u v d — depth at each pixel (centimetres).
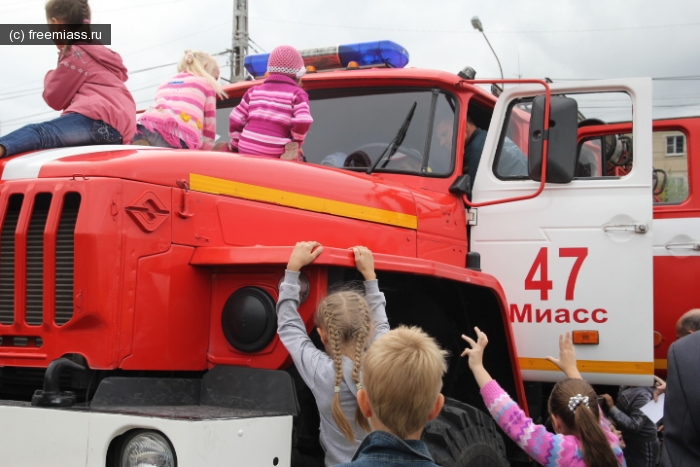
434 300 408
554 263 430
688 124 618
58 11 366
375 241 380
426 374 206
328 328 274
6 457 265
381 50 486
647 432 483
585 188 431
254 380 289
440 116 450
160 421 243
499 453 347
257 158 352
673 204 614
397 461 197
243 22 2022
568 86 439
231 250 304
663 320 592
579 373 406
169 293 300
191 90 418
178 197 308
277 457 265
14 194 303
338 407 264
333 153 453
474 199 452
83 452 253
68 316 288
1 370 311
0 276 303
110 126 368
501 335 402
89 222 284
